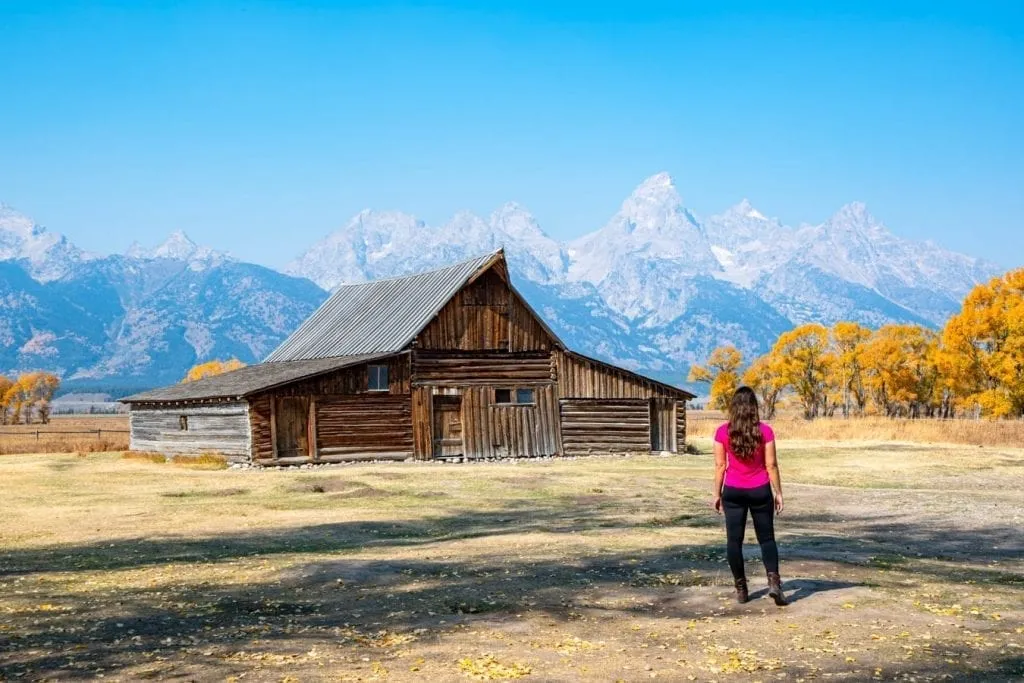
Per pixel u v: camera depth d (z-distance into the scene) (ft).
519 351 153.38
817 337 349.00
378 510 77.61
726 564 46.62
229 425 137.49
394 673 28.35
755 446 36.50
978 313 256.11
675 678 27.58
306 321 196.65
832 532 62.44
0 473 118.52
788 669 28.45
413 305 158.30
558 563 48.24
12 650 31.81
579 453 155.53
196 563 50.31
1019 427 184.14
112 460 144.66
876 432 187.32
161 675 28.35
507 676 27.89
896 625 34.04
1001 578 45.01
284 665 29.35
